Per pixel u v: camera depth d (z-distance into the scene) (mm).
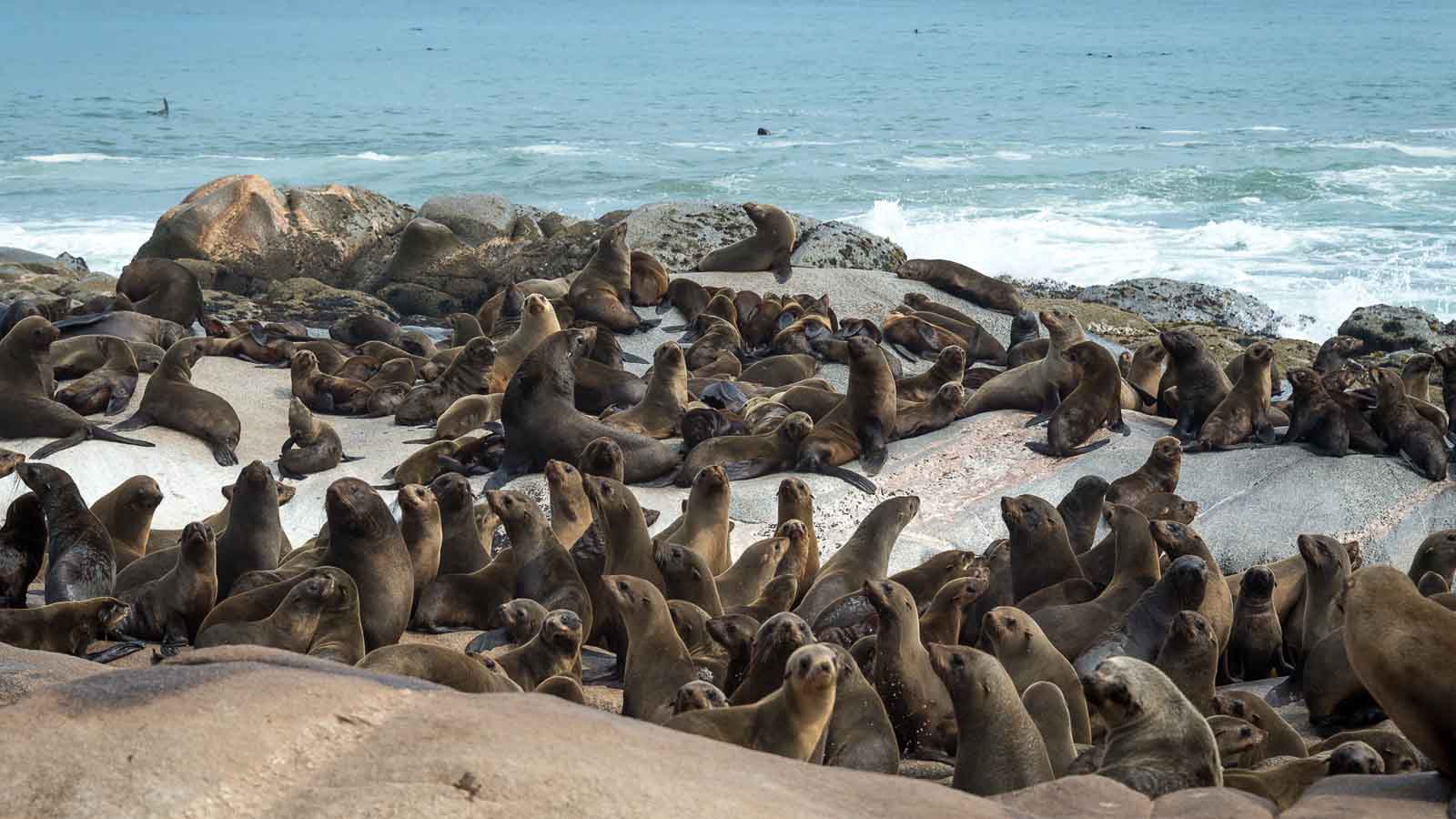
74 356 25906
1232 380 26906
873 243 40188
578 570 16250
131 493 17438
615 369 25906
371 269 46688
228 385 26781
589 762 6562
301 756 6582
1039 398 24156
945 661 10234
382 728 6867
